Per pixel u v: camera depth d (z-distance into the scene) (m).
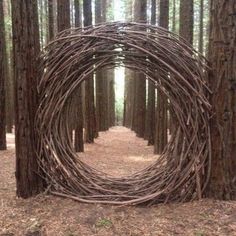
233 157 5.77
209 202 5.66
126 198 5.96
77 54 6.07
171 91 5.91
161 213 5.46
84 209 5.62
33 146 6.20
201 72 5.81
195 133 5.78
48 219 5.30
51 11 13.06
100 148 14.34
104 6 23.34
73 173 6.33
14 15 5.99
